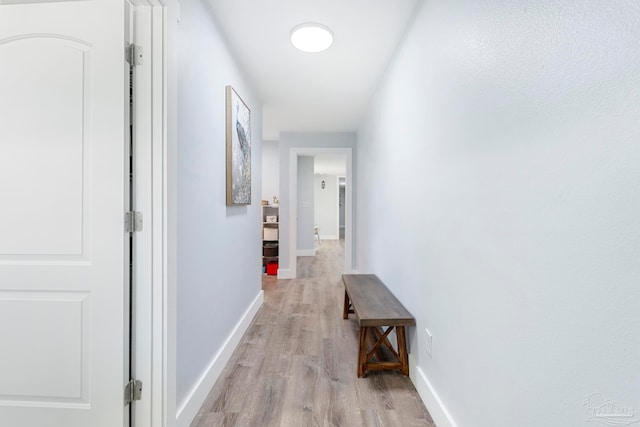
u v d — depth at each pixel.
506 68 0.95
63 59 1.22
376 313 1.91
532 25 0.83
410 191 1.92
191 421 1.50
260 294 3.30
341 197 13.12
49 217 1.23
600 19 0.63
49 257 1.23
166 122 1.27
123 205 1.23
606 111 0.62
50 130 1.22
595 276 0.65
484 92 1.08
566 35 0.72
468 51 1.19
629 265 0.58
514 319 0.92
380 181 2.83
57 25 1.23
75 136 1.23
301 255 6.54
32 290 1.23
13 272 1.23
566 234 0.72
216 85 1.91
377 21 1.91
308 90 3.04
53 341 1.23
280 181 4.69
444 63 1.41
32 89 1.22
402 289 2.10
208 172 1.78
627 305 0.58
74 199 1.23
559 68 0.74
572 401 0.71
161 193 1.28
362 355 1.91
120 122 1.23
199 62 1.65
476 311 1.13
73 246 1.23
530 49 0.84
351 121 4.13
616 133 0.60
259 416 1.55
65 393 1.23
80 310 1.23
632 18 0.57
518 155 0.90
